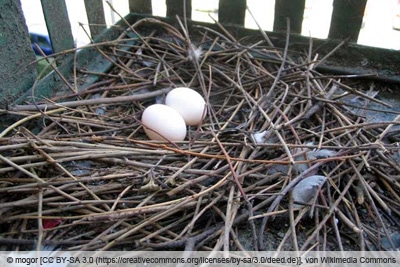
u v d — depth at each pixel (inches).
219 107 17.7
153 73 19.3
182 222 13.5
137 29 22.8
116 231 13.3
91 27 20.7
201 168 14.7
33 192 13.6
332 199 14.2
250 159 14.6
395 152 16.3
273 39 21.7
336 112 16.8
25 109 16.3
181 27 20.9
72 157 14.0
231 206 13.4
